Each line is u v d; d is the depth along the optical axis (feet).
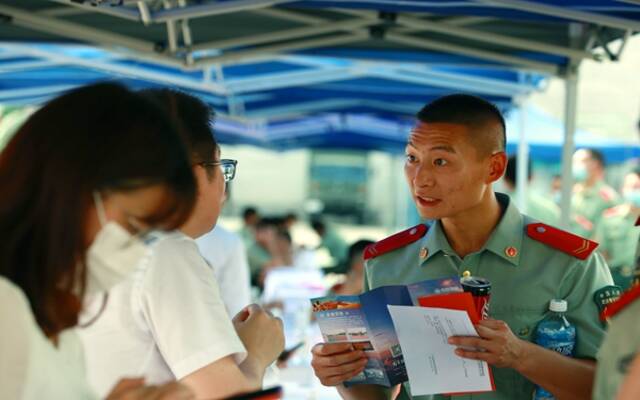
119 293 6.47
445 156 8.43
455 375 7.93
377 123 38.34
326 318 8.26
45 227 4.91
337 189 81.10
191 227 7.51
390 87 23.93
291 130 40.09
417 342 7.90
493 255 8.80
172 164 5.01
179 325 6.52
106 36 14.65
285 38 14.53
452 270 8.95
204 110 7.58
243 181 107.14
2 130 8.34
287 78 21.61
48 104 5.08
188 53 14.52
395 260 9.45
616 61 13.65
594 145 31.58
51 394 5.02
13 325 4.78
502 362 7.66
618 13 10.80
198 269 6.77
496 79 21.20
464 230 8.87
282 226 33.81
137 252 5.18
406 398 9.18
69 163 4.86
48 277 4.95
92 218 5.04
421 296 7.69
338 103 29.04
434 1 11.22
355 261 19.93
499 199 9.13
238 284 15.39
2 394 4.74
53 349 5.12
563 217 14.92
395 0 11.34
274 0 11.62
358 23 13.75
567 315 8.63
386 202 91.30
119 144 4.90
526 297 8.62
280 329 7.54
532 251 8.77
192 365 6.48
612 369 5.49
